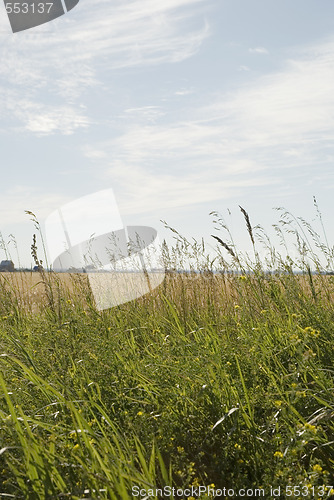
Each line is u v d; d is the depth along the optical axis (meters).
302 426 2.74
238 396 3.25
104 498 2.23
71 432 2.79
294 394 3.03
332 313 4.69
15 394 3.49
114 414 3.43
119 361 4.13
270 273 5.48
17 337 5.10
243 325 4.62
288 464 2.53
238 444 2.83
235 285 5.59
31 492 2.30
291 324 4.41
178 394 3.42
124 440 3.00
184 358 4.05
